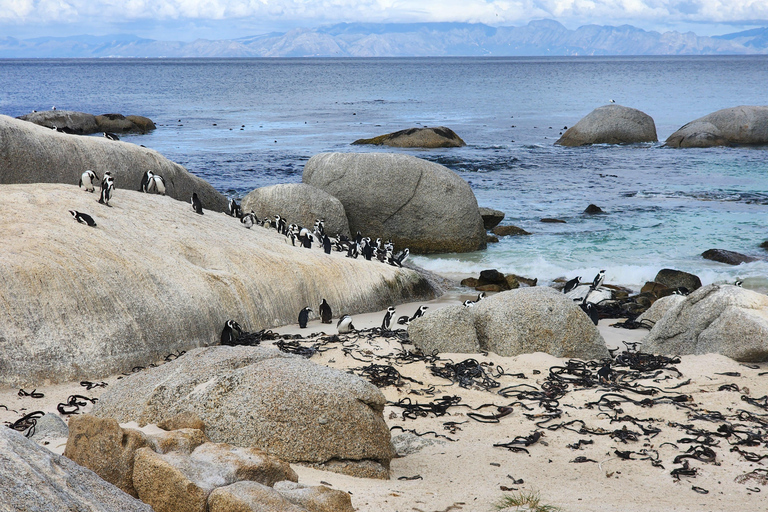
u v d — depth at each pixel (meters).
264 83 144.75
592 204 25.78
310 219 19.80
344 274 15.05
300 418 6.05
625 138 46.31
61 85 130.12
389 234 21.27
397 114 72.19
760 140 45.41
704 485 6.06
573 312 10.73
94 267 11.05
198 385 6.48
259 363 6.57
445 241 21.02
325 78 172.12
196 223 14.68
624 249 20.86
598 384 9.02
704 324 10.67
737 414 7.84
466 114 72.38
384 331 11.91
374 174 21.12
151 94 104.75
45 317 10.02
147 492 4.61
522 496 5.50
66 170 16.36
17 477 3.35
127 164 17.92
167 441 5.07
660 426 7.59
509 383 9.29
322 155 22.09
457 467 6.56
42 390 9.30
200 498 4.46
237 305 12.66
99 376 10.00
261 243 14.88
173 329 11.33
